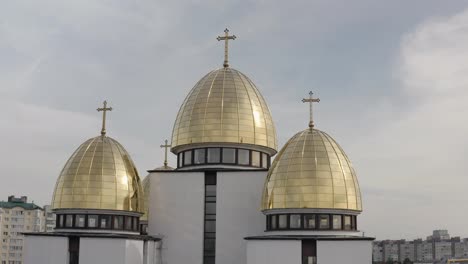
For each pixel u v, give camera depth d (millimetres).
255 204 71438
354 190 63781
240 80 78688
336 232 62031
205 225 72562
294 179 62688
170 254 72062
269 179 65188
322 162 63156
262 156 77438
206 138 74312
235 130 74375
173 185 73562
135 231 69250
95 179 66375
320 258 59562
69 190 66125
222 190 72438
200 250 71562
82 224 65938
